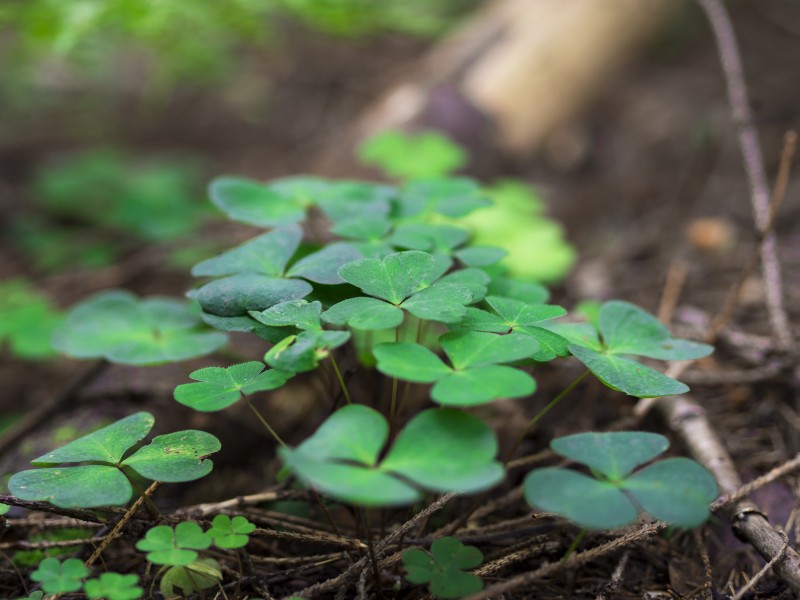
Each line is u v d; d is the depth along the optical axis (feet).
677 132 2.68
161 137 3.13
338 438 0.94
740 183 2.26
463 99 2.07
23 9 1.58
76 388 1.31
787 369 1.27
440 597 1.02
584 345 1.07
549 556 1.10
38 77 3.02
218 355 1.37
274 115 3.22
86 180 2.64
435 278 1.05
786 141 1.25
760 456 1.23
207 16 1.65
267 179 2.68
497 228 1.52
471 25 2.33
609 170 2.46
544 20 2.18
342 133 2.26
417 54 3.49
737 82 1.53
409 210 1.19
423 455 0.93
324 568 1.08
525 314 1.03
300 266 1.08
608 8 2.21
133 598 0.98
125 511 1.05
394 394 1.04
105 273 2.05
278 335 1.03
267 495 1.12
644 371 1.03
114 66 3.32
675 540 1.14
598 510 0.92
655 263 1.86
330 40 3.51
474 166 2.03
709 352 1.07
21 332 1.51
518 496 1.15
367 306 1.00
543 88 2.18
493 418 1.30
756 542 1.06
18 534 1.13
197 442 1.02
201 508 1.09
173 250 2.03
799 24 3.42
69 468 1.00
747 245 1.86
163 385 1.31
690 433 1.20
